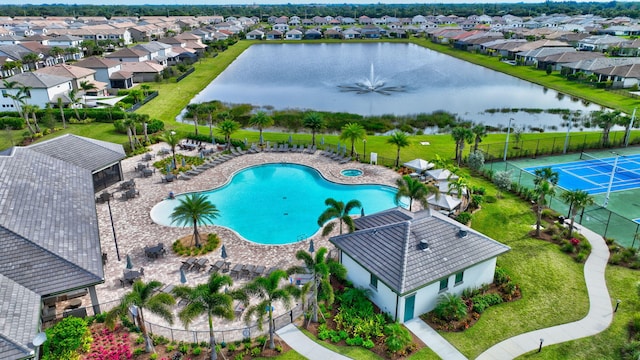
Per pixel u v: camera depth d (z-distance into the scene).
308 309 28.00
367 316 27.25
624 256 33.56
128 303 22.00
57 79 85.12
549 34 176.62
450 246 29.05
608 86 100.12
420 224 30.03
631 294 29.66
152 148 60.06
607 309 28.27
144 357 23.92
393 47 188.88
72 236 30.05
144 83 108.38
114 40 177.62
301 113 81.69
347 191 47.59
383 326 26.50
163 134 58.84
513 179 49.81
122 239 36.94
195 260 32.88
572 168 53.25
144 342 24.86
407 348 24.84
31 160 39.25
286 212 43.12
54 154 42.88
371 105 90.31
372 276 28.66
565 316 27.70
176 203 44.31
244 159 55.97
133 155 57.09
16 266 25.97
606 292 29.94
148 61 116.94
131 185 47.12
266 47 189.12
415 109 86.94
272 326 25.00
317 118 59.28
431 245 28.73
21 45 128.25
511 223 39.72
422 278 26.55
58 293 25.41
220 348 24.55
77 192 37.19
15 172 35.56
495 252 29.58
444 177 45.00
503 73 127.50
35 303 23.98
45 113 73.62
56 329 23.28
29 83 80.38
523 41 150.25
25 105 67.50
